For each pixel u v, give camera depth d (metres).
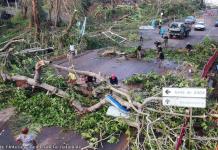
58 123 14.20
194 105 10.02
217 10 96.00
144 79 19.69
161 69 23.86
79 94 16.72
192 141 11.44
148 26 45.22
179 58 26.95
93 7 51.19
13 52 23.30
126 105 13.98
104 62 26.09
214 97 17.42
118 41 35.06
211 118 12.67
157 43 29.58
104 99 14.62
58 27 34.34
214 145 11.56
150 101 13.34
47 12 40.94
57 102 15.57
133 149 11.79
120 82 20.17
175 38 38.09
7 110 15.67
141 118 13.13
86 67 24.44
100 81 17.28
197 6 90.06
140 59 27.08
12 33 36.72
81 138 13.14
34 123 14.34
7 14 47.12
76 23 35.47
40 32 29.09
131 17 49.34
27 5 35.41
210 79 20.31
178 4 67.25
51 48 27.52
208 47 29.05
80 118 14.49
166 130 12.01
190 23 52.25
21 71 19.91
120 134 13.30
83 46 30.47
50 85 16.80
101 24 42.00
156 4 58.19
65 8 34.75
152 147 11.39
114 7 53.62
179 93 10.07
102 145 12.62
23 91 17.02
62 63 25.20
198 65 23.70
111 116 13.97
